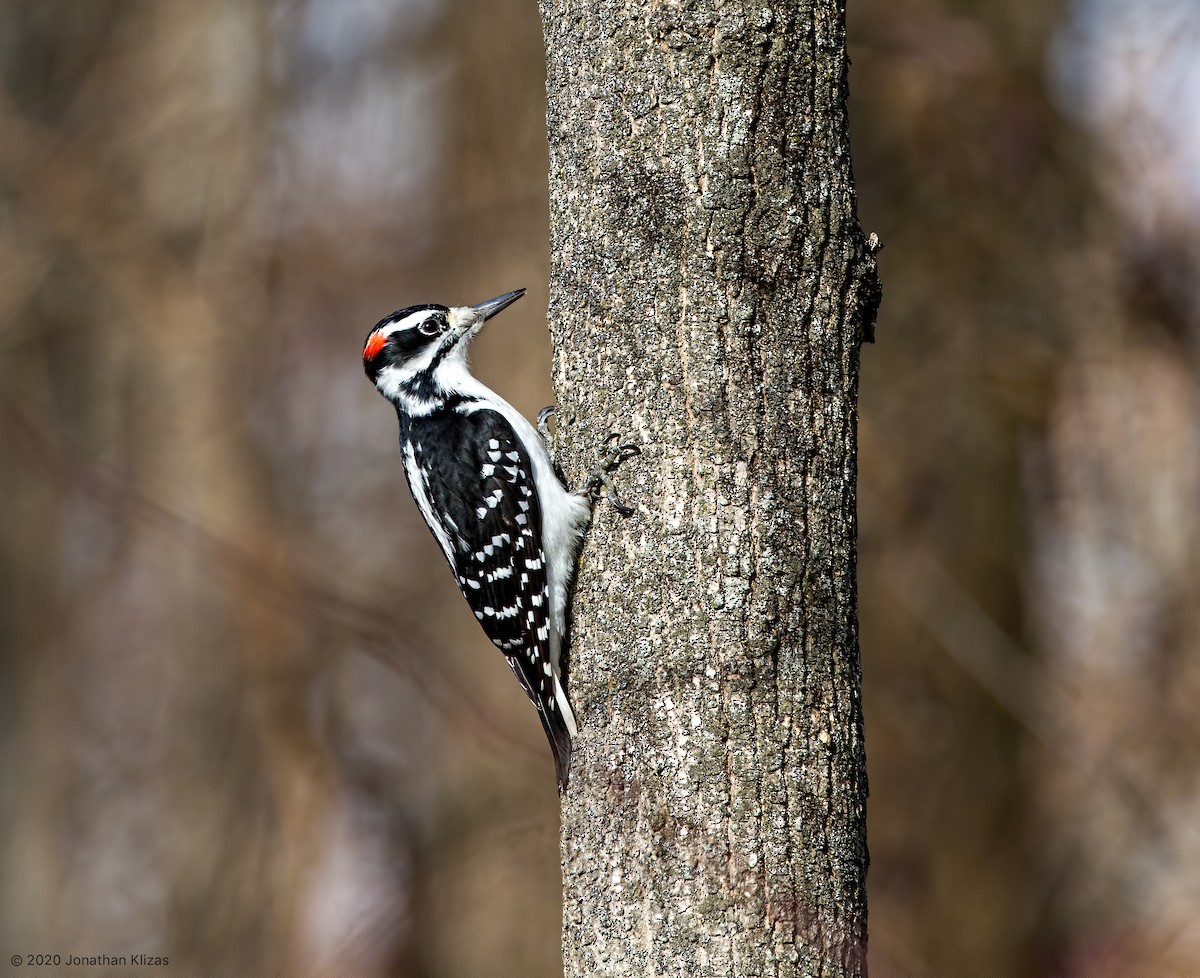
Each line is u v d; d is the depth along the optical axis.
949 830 14.89
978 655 15.05
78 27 19.14
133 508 17.30
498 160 15.17
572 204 6.54
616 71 6.33
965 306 15.56
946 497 15.43
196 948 16.73
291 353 17.05
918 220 15.77
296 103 17.66
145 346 18.02
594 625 6.45
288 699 16.75
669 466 6.20
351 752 16.42
